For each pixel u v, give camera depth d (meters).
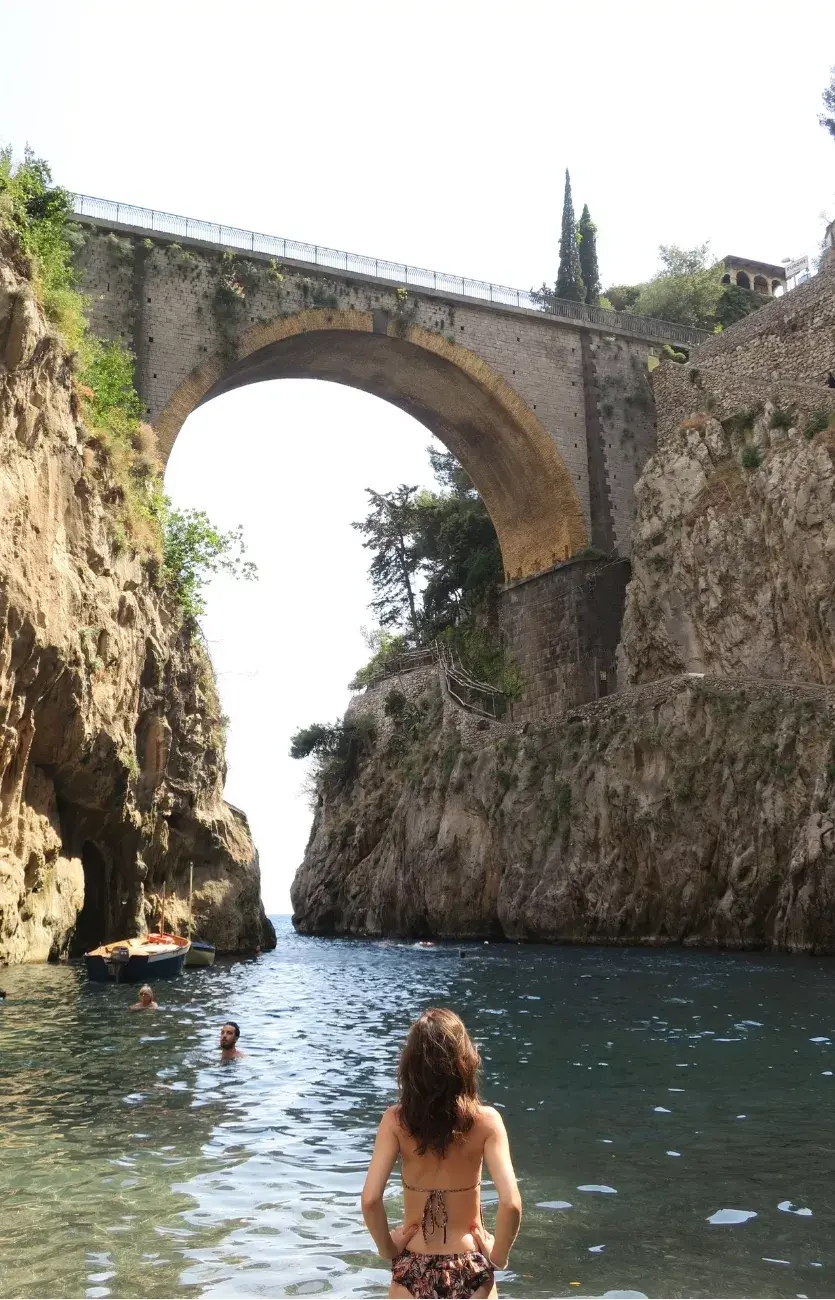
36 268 28.72
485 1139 4.97
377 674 68.75
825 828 32.31
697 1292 6.35
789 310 48.19
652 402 52.28
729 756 37.09
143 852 33.25
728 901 35.22
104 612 28.80
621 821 40.03
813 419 42.56
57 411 27.41
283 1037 17.42
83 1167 8.95
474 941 46.03
